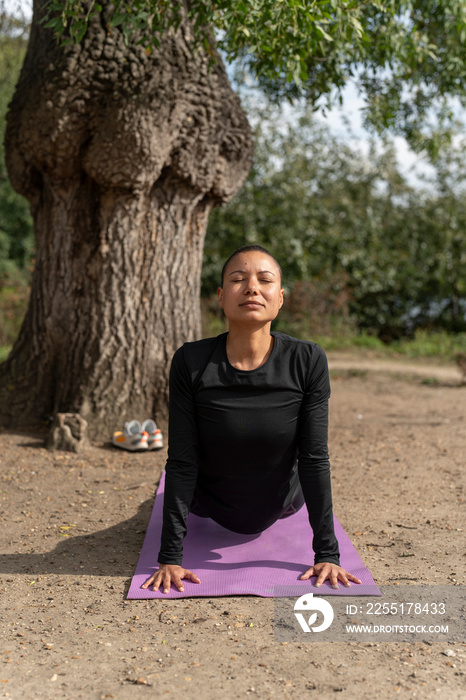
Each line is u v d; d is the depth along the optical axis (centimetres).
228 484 309
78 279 582
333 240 1717
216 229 1677
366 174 1845
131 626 257
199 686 215
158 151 536
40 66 523
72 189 575
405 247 1864
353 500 425
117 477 473
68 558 327
